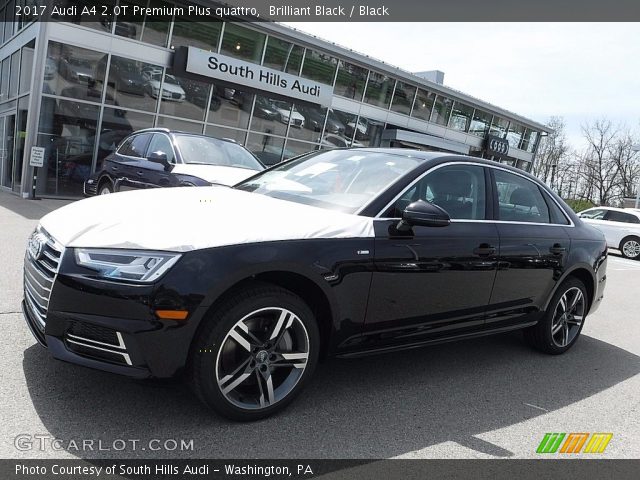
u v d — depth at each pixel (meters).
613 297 8.15
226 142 8.00
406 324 3.37
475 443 2.85
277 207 3.19
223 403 2.65
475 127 29.27
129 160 7.93
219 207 3.03
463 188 3.80
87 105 13.85
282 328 2.81
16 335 3.56
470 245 3.61
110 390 2.95
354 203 3.32
